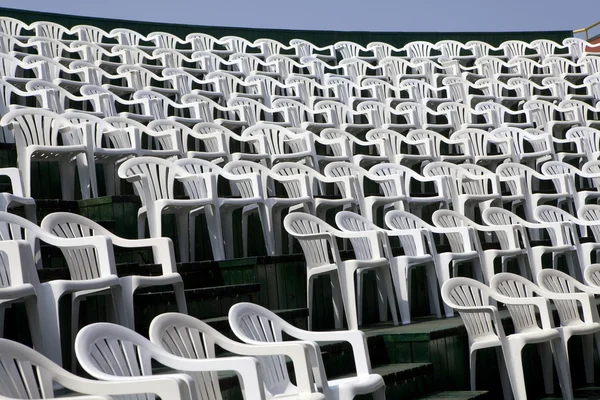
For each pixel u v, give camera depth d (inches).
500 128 402.0
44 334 148.9
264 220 248.1
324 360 189.5
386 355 205.6
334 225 282.2
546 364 218.8
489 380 213.9
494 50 641.0
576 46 623.2
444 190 300.0
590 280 236.5
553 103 477.4
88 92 339.0
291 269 231.0
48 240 167.5
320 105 415.2
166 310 190.2
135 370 120.3
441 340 204.5
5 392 103.2
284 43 593.3
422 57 551.5
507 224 286.2
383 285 237.1
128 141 271.9
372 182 327.0
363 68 528.4
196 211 239.5
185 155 285.7
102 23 525.3
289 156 312.2
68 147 239.6
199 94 398.6
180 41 531.2
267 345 134.8
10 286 145.0
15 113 246.5
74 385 107.1
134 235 231.0
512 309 211.6
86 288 156.6
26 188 228.4
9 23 466.0
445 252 262.7
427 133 384.2
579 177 396.5
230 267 223.0
